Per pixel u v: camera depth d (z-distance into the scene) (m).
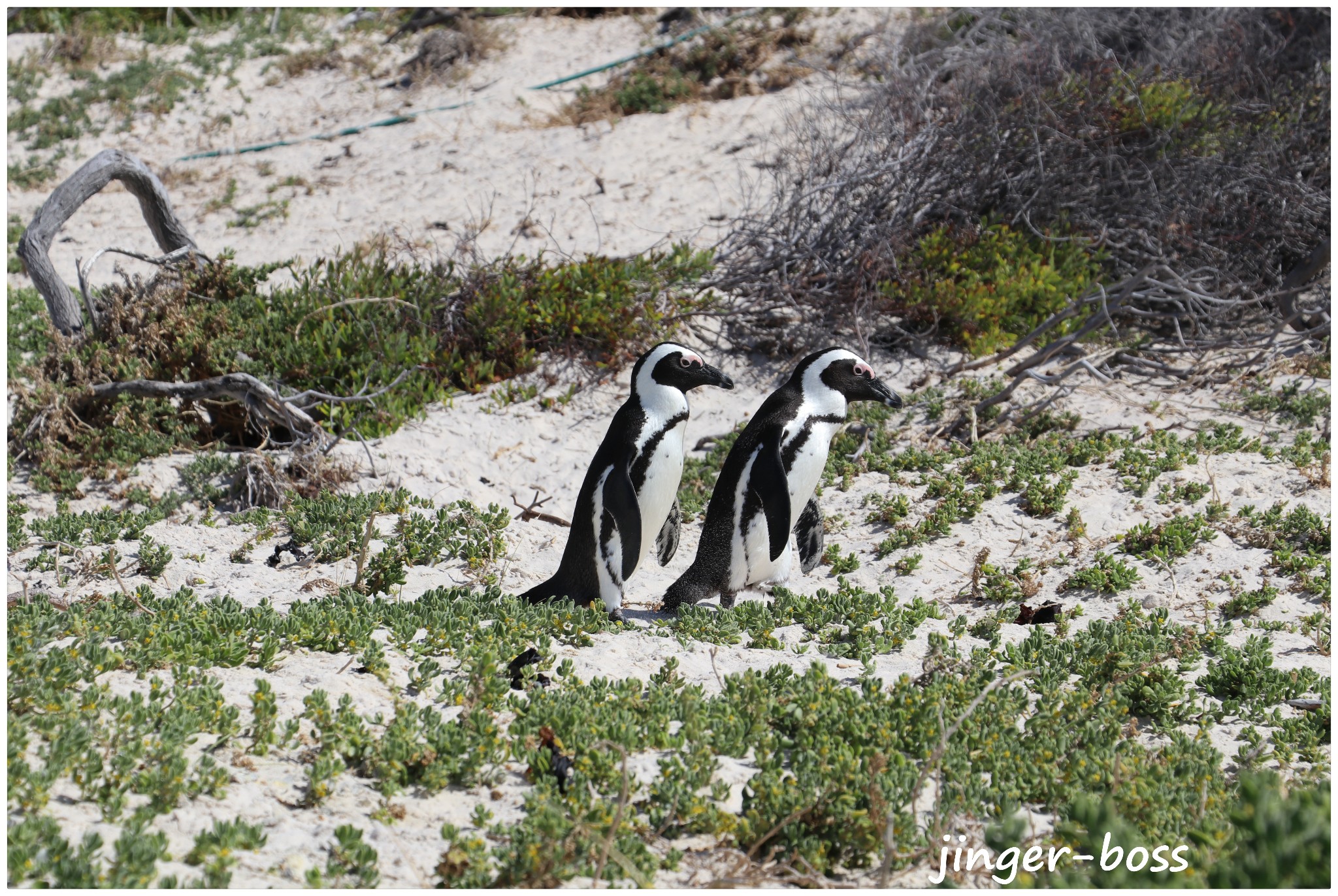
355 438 36.97
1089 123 45.97
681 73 66.94
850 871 14.76
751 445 24.78
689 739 17.17
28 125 68.12
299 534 29.61
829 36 67.88
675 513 26.77
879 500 32.50
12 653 17.16
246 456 33.78
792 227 44.94
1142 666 21.45
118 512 31.91
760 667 21.36
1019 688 20.25
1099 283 41.84
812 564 27.42
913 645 23.45
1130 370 39.81
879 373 41.16
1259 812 12.19
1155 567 27.80
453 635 20.77
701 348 43.03
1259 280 42.47
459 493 34.62
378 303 41.72
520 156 60.72
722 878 13.98
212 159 64.69
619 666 20.92
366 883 13.25
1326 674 22.39
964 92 47.56
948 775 16.70
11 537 29.45
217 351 37.97
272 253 53.59
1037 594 27.00
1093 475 32.84
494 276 43.53
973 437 35.09
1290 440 34.03
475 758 15.99
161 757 14.98
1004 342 41.91
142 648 18.61
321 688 18.12
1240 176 43.66
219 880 12.71
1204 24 52.19
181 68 74.88
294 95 71.62
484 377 41.03
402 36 77.44
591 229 52.56
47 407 34.78
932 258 44.03
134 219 58.69
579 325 41.78
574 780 15.75
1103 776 16.92
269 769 15.64
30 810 13.69
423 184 59.03
